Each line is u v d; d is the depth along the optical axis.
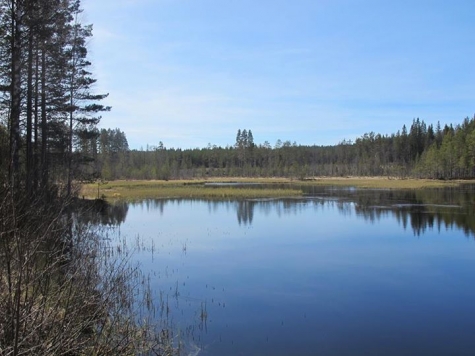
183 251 17.11
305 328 9.09
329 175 106.06
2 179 4.63
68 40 22.47
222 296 11.22
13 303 3.70
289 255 16.47
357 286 12.30
